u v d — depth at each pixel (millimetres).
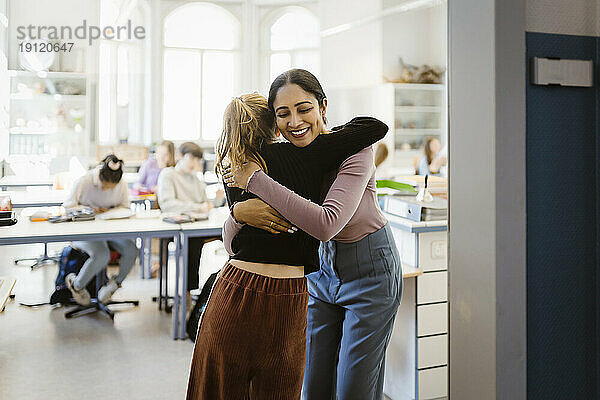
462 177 1371
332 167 1756
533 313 1339
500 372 1284
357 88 8539
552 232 1345
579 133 1354
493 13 1249
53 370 3398
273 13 9047
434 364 2811
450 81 1402
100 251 4332
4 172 7035
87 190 4398
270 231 1682
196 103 8914
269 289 1687
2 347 3766
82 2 7656
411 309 2809
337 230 1711
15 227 3814
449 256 1431
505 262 1278
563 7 1327
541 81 1292
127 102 8406
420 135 8172
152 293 5082
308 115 1740
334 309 2188
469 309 1363
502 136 1260
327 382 2227
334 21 8648
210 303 1761
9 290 2680
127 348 3775
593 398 1402
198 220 4129
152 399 3018
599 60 1345
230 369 1717
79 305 4582
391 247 2080
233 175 1720
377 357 2096
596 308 1389
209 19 8891
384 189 3395
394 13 8445
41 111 7281
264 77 9133
